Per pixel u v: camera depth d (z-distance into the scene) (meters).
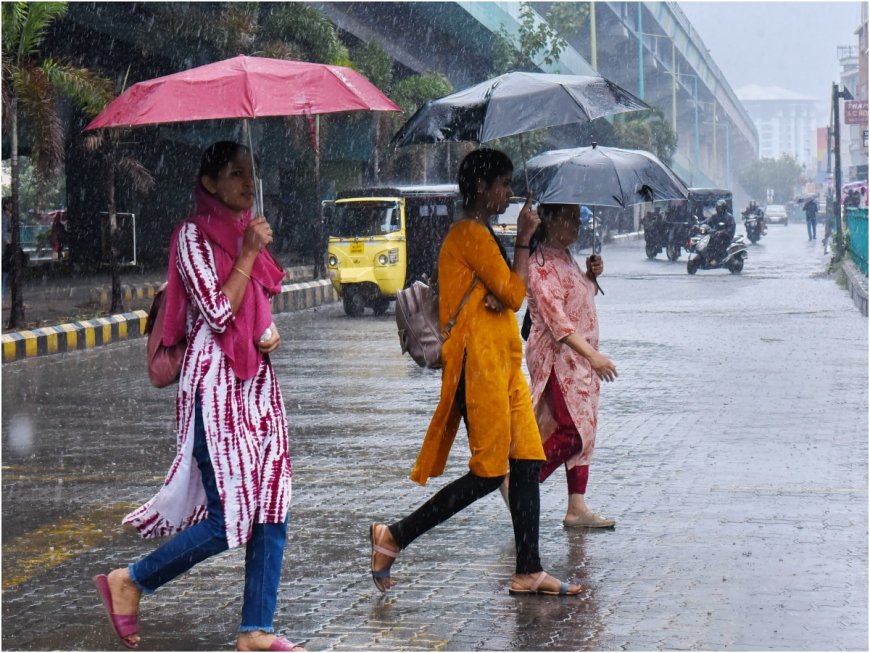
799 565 6.60
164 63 35.03
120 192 39.66
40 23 20.64
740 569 6.53
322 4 36.44
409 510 8.09
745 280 32.59
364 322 23.62
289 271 34.59
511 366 6.07
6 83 20.30
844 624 5.60
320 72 5.52
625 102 6.68
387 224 25.28
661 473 9.12
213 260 5.03
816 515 7.73
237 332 5.05
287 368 16.16
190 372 5.05
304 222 42.97
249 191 5.13
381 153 41.38
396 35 44.28
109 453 10.45
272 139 40.19
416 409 12.53
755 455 9.77
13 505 8.50
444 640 5.46
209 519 5.07
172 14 29.91
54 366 17.12
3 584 6.52
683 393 13.20
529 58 46.00
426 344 6.05
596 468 9.35
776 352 16.78
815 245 58.56
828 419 11.47
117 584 5.20
